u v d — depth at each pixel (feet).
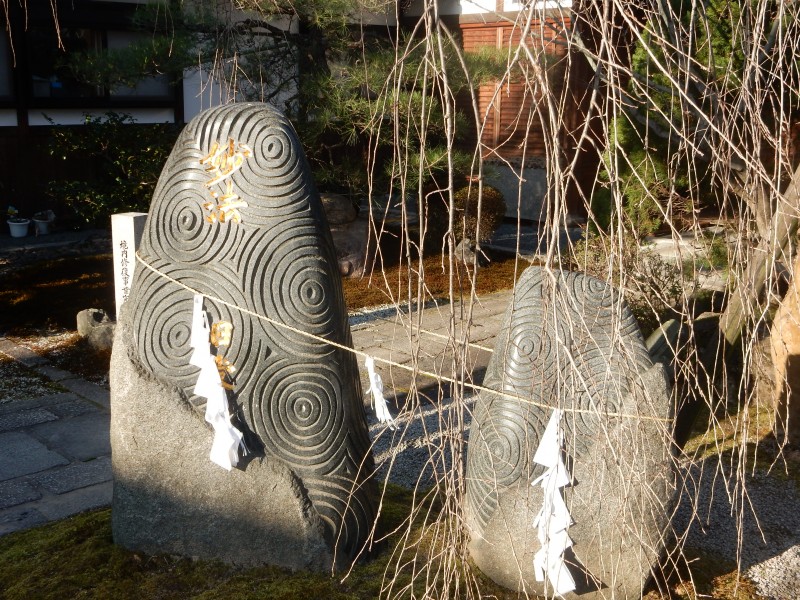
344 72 25.20
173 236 10.72
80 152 32.96
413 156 22.22
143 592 10.39
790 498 14.16
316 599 10.29
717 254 14.48
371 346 22.16
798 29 7.44
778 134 6.81
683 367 7.66
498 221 32.40
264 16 19.69
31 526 12.76
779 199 6.64
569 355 5.69
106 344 21.84
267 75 24.58
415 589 10.48
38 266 30.27
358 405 11.35
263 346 10.58
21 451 15.71
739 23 7.23
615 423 7.04
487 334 23.26
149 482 10.99
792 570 11.91
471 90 5.30
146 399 10.76
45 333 23.35
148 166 29.17
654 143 16.69
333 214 29.35
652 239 23.73
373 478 11.76
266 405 10.68
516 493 10.34
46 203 34.58
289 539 10.89
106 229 35.32
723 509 13.66
